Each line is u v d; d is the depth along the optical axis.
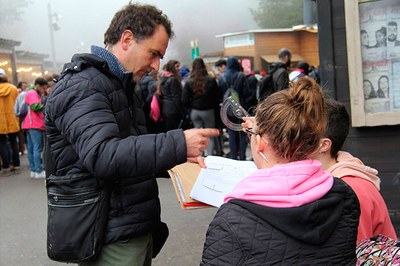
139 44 1.82
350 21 3.17
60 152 1.77
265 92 6.75
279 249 1.30
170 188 6.21
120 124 1.79
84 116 1.63
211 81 7.11
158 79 7.98
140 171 1.60
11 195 6.66
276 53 20.95
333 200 1.34
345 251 1.36
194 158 1.65
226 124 1.80
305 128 1.37
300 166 1.37
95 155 1.58
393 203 3.28
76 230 1.74
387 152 3.26
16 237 4.73
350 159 2.03
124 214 1.80
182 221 4.82
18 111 8.23
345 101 3.30
